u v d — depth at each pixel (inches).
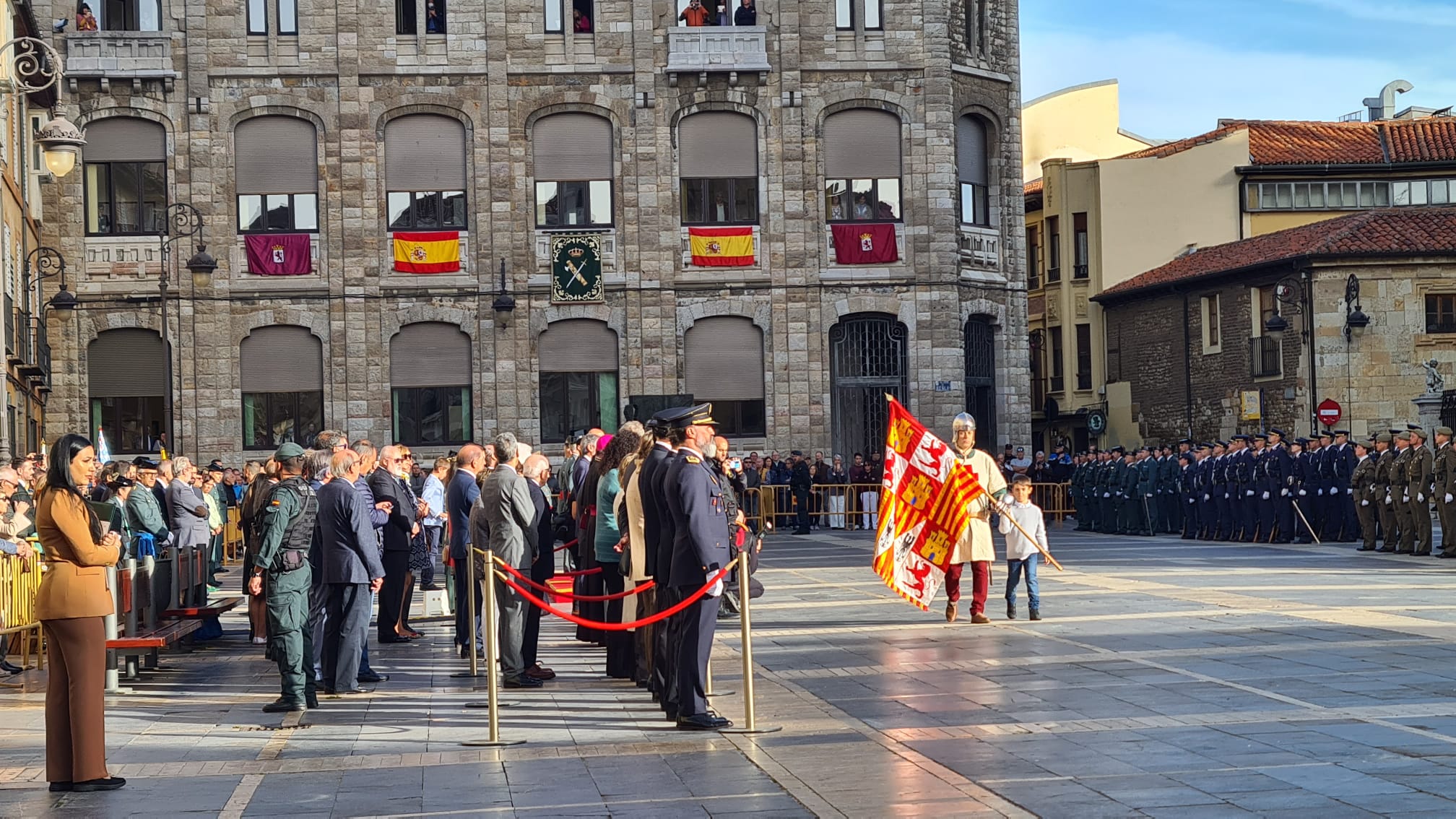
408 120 1781.5
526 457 727.1
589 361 1793.8
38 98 1638.8
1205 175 2372.0
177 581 781.3
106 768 449.7
